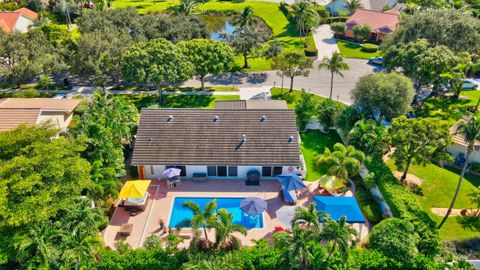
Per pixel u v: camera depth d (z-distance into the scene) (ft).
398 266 98.89
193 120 149.38
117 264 99.19
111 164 129.29
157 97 205.05
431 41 210.18
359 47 276.41
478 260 102.94
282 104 175.83
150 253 101.96
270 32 316.19
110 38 217.15
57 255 90.89
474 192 125.08
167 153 139.85
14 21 289.94
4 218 91.20
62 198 100.27
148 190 136.67
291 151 140.36
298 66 208.95
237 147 141.38
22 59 210.38
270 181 142.00
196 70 200.23
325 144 165.48
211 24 350.84
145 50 188.03
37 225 92.99
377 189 129.80
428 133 125.39
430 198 130.72
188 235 117.19
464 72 221.66
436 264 98.68
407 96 162.20
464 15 215.10
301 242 91.76
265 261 98.43
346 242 92.02
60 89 216.54
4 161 104.42
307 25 288.71
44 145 108.78
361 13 302.04
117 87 217.15
